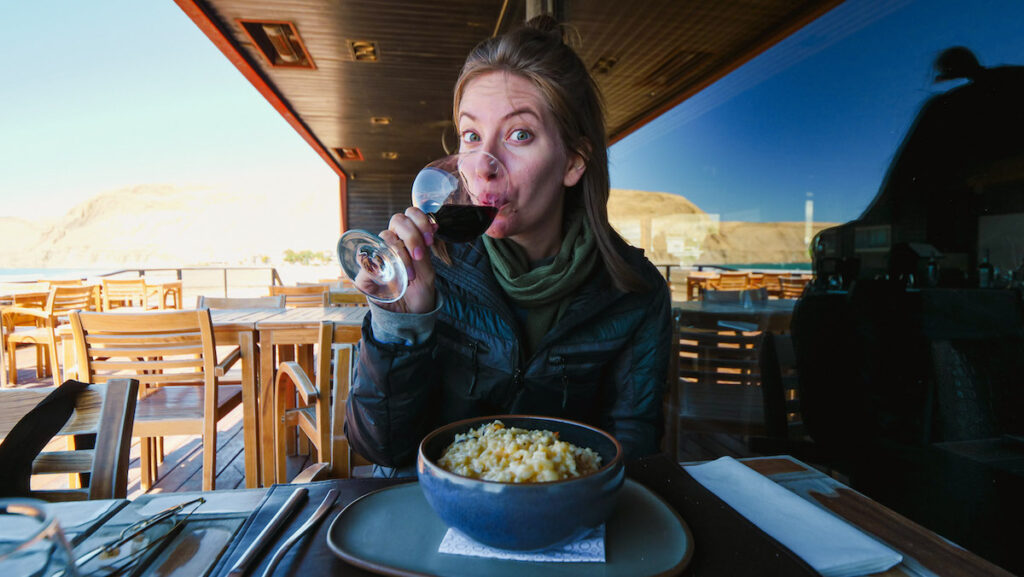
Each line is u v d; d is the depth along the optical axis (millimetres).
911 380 1424
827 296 1655
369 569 408
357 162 10453
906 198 1565
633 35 4188
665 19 3873
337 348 1065
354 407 750
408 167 10977
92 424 797
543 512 377
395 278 641
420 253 609
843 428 1618
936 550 465
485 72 757
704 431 1842
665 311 941
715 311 2213
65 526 507
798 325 1741
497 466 438
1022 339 1214
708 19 3742
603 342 861
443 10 4215
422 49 4969
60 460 796
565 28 975
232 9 4219
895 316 1470
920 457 1382
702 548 445
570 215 915
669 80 5043
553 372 846
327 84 5898
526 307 872
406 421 742
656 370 909
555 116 758
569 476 434
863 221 1653
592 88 858
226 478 2363
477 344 846
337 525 478
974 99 1424
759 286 3543
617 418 903
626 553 431
